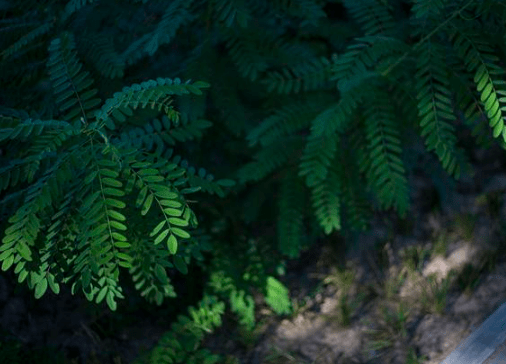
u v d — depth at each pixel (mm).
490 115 2594
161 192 2143
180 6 2889
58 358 3592
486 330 2885
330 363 3824
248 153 3828
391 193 2973
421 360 3629
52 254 2248
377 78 2957
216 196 4051
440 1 2572
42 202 2141
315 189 3287
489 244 4289
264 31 3242
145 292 2924
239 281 3949
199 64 3258
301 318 4156
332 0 3543
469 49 2773
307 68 3154
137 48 2930
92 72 3021
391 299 4137
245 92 3605
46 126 2568
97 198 2148
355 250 4457
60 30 3076
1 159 2936
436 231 4484
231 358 3838
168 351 3574
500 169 4672
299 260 4492
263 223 4336
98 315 3783
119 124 2834
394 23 3004
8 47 3018
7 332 3537
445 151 2744
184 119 2641
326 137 2949
